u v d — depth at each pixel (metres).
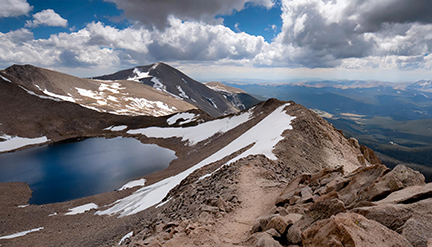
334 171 16.00
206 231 12.59
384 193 9.45
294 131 43.38
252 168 25.25
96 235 26.09
